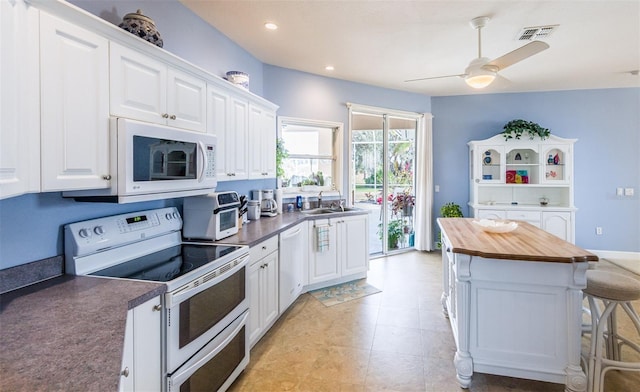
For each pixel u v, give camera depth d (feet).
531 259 6.11
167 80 6.38
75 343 3.21
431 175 18.24
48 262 5.12
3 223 4.61
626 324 9.34
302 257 11.66
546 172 16.60
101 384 2.55
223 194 8.23
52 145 4.23
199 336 5.53
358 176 16.92
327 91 14.92
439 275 14.26
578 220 17.28
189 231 7.93
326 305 11.03
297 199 14.10
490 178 17.31
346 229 13.11
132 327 4.28
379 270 15.01
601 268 15.15
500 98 17.85
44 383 2.55
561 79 15.28
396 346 8.43
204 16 9.20
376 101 16.56
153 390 4.65
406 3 8.57
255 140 10.54
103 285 4.84
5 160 3.54
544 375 6.46
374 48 11.59
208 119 7.84
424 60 12.82
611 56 12.30
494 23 9.68
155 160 5.74
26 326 3.57
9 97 3.59
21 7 3.76
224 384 6.28
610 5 8.62
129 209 6.75
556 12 9.00
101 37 4.89
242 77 9.96
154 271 5.50
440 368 7.48
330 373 7.29
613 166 16.90
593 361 6.40
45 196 5.11
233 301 6.71
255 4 8.60
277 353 8.10
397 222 18.30
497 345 6.72
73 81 4.49
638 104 16.58
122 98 5.29
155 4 7.59
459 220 10.59
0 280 4.52
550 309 6.43
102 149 4.95
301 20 9.50
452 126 18.43
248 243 7.57
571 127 17.24
